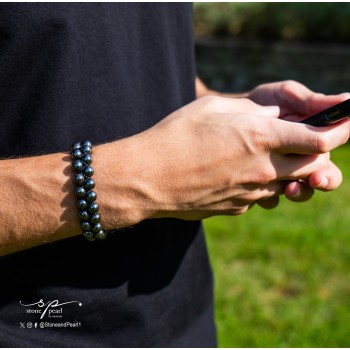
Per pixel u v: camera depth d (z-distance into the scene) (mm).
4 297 902
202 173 790
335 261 2645
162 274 1012
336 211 3133
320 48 4895
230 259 2693
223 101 867
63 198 789
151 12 974
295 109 1116
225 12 5473
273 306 2352
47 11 811
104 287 945
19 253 889
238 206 856
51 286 915
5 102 844
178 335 1079
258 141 785
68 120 883
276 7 5238
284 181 891
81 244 921
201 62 5355
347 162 3697
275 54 5051
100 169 788
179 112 836
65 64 850
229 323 2240
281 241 2826
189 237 1063
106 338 970
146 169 784
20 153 876
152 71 992
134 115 962
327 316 2277
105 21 891
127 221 805
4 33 801
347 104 828
